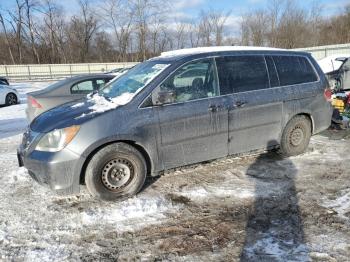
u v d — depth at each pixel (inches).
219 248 132.2
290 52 222.8
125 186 172.4
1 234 145.9
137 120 169.5
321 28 2257.6
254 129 203.5
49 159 157.8
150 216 157.8
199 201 170.2
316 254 125.6
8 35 2191.2
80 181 167.5
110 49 2389.3
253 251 129.3
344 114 276.5
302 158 224.4
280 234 139.5
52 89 301.6
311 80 228.2
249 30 2228.1
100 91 205.6
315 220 148.8
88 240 140.6
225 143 194.7
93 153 164.9
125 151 168.7
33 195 182.7
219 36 2182.6
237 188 183.0
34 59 2241.6
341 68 465.1
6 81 823.1
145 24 2144.4
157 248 133.8
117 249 134.1
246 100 197.3
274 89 209.5
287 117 215.5
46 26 2224.4
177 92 180.4
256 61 206.5
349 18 2207.2
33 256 130.6
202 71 188.4
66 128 160.2
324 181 188.5
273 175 198.7
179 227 147.9
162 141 176.6
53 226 151.6
